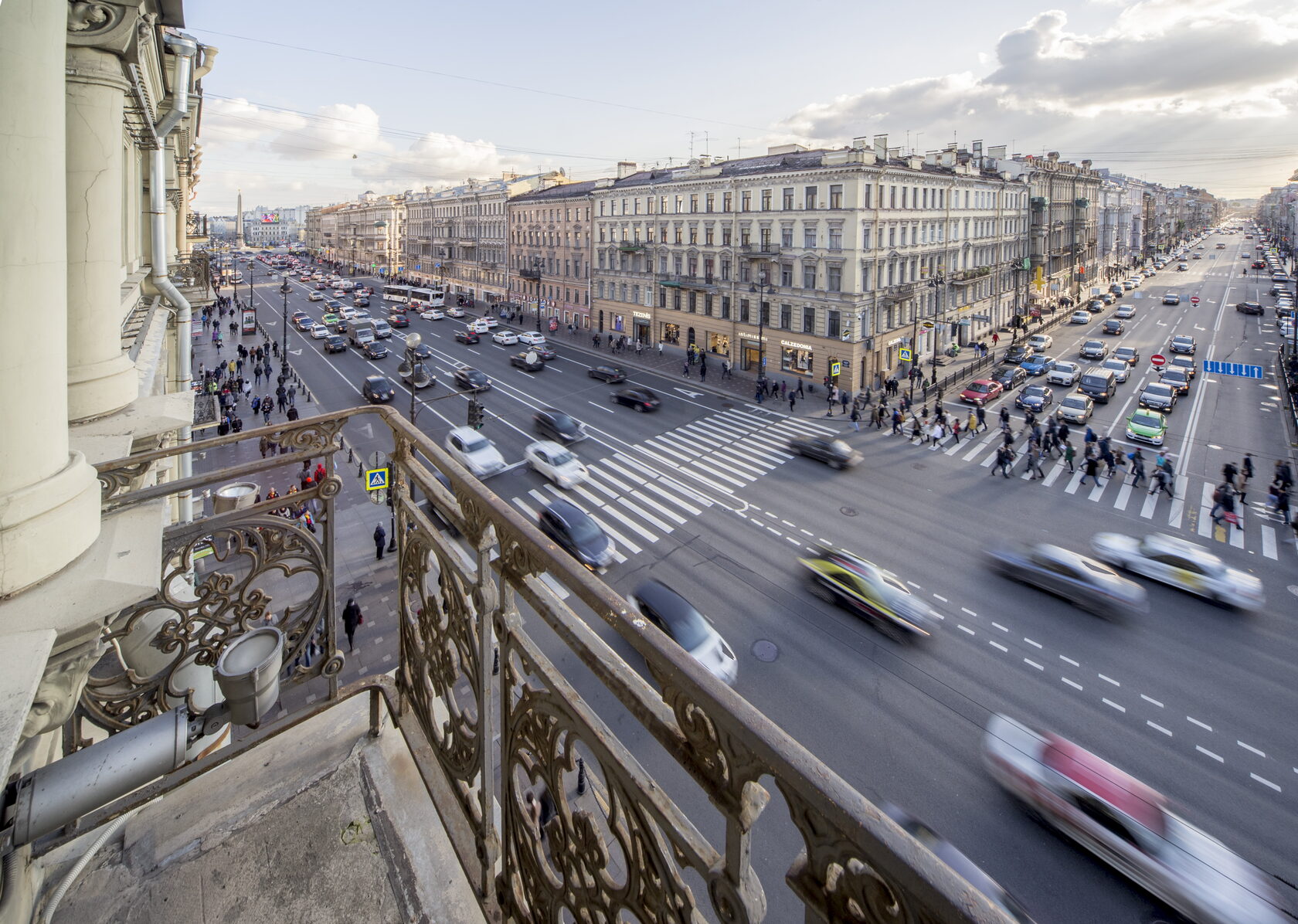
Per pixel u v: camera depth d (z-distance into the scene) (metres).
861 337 35.47
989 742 10.10
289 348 48.97
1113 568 16.59
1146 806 8.48
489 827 2.27
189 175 18.92
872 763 10.12
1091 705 11.53
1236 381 37.75
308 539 3.21
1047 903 7.91
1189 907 7.67
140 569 2.16
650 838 1.38
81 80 3.74
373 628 13.99
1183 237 155.38
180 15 6.24
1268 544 18.33
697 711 1.21
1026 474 23.98
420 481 2.68
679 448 27.28
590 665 1.50
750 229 39.50
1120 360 39.41
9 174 1.81
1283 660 12.91
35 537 1.90
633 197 48.22
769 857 8.31
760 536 18.61
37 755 2.41
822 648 13.16
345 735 3.40
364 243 109.94
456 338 52.59
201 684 4.70
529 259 63.06
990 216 49.84
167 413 4.20
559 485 22.52
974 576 16.22
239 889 2.59
